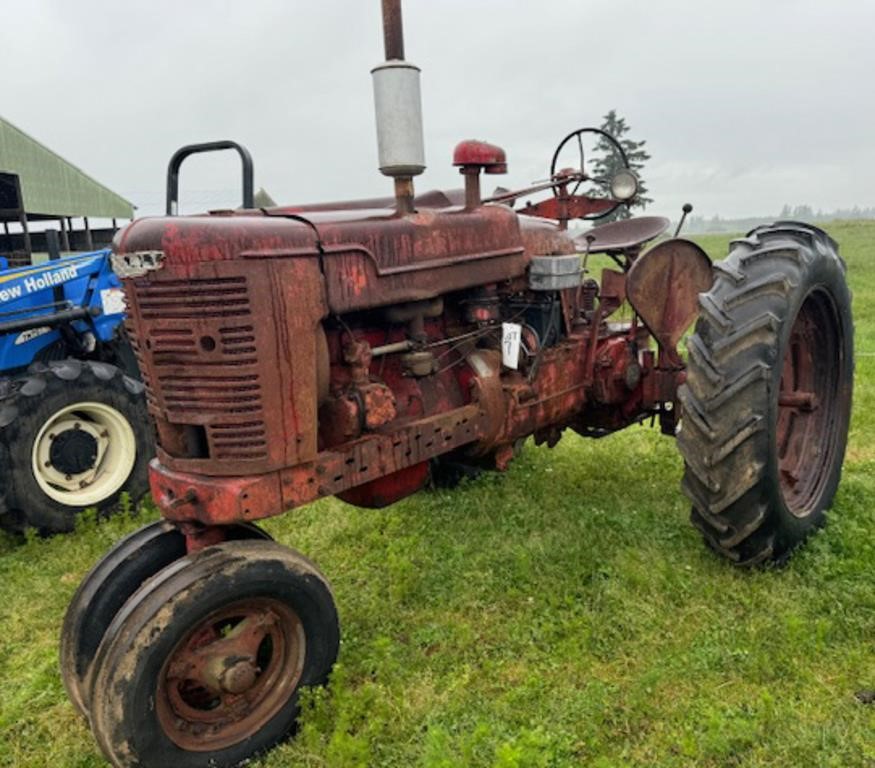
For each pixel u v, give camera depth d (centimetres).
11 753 245
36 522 414
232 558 219
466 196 301
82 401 427
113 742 203
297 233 229
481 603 305
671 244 358
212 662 220
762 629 269
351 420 251
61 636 244
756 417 284
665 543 339
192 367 223
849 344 357
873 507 361
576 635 275
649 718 233
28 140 1480
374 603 310
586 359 364
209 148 267
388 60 256
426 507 407
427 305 279
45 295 475
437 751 215
